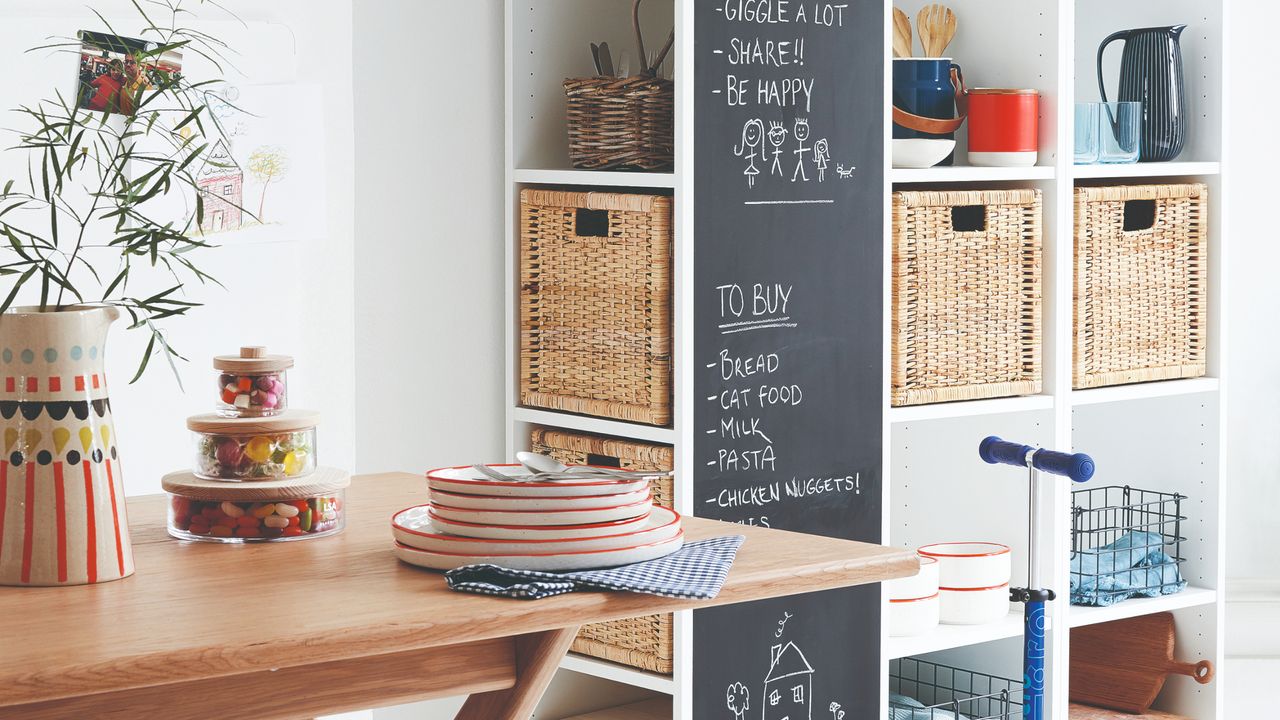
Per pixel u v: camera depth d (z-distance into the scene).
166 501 1.72
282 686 1.29
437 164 2.81
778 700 2.74
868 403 2.86
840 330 2.80
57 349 1.31
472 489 1.34
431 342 2.83
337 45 2.61
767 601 2.71
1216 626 3.37
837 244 2.78
